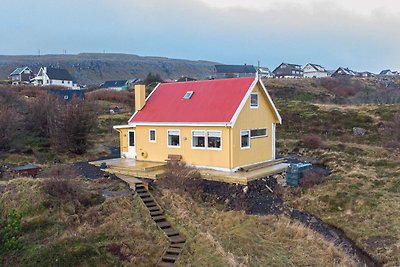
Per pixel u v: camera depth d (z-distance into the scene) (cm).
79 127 2689
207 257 1200
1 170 2038
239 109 2006
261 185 1984
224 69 12575
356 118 4156
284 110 4638
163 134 2273
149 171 2036
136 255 1224
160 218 1495
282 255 1326
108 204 1567
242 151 2108
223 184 1916
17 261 1149
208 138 2097
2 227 1177
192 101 2291
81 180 1886
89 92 5734
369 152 2992
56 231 1331
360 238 1533
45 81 9356
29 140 2716
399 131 3400
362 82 8281
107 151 2845
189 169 2002
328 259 1320
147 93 5900
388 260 1355
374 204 1784
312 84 7538
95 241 1273
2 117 2483
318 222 1730
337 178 2136
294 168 2125
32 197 1493
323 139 3606
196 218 1569
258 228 1568
